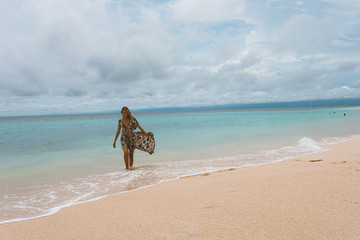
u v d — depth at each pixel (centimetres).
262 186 395
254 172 532
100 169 693
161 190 430
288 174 469
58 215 327
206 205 324
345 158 627
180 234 241
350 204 292
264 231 235
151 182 527
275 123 2370
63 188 500
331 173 451
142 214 309
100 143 1312
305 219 256
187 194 386
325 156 696
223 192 379
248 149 969
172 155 893
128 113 703
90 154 968
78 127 2717
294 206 296
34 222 305
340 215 262
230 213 288
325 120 2614
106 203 373
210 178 504
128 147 712
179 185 462
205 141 1241
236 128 1922
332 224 241
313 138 1238
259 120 3009
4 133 1961
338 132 1504
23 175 624
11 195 454
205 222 267
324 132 1515
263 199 330
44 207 382
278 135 1401
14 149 1105
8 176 614
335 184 379
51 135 1770
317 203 301
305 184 388
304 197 326
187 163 736
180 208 321
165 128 2136
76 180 567
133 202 368
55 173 646
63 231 271
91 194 453
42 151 1046
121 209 337
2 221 316
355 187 358
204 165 695
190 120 3691
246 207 304
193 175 562
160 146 1109
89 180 565
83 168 709
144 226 269
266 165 625
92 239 246
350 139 1148
